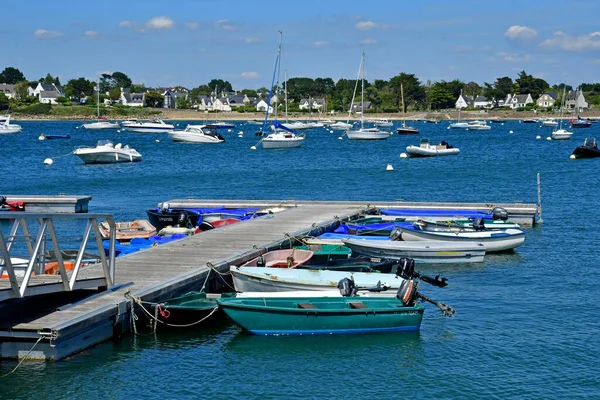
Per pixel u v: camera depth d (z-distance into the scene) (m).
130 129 160.25
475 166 80.94
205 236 32.81
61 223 43.41
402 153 98.88
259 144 119.56
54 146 117.38
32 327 19.27
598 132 170.00
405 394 18.80
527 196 55.31
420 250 32.09
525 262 32.72
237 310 22.14
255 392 18.83
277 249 30.92
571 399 18.55
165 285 23.34
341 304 23.34
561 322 24.16
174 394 18.61
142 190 60.84
